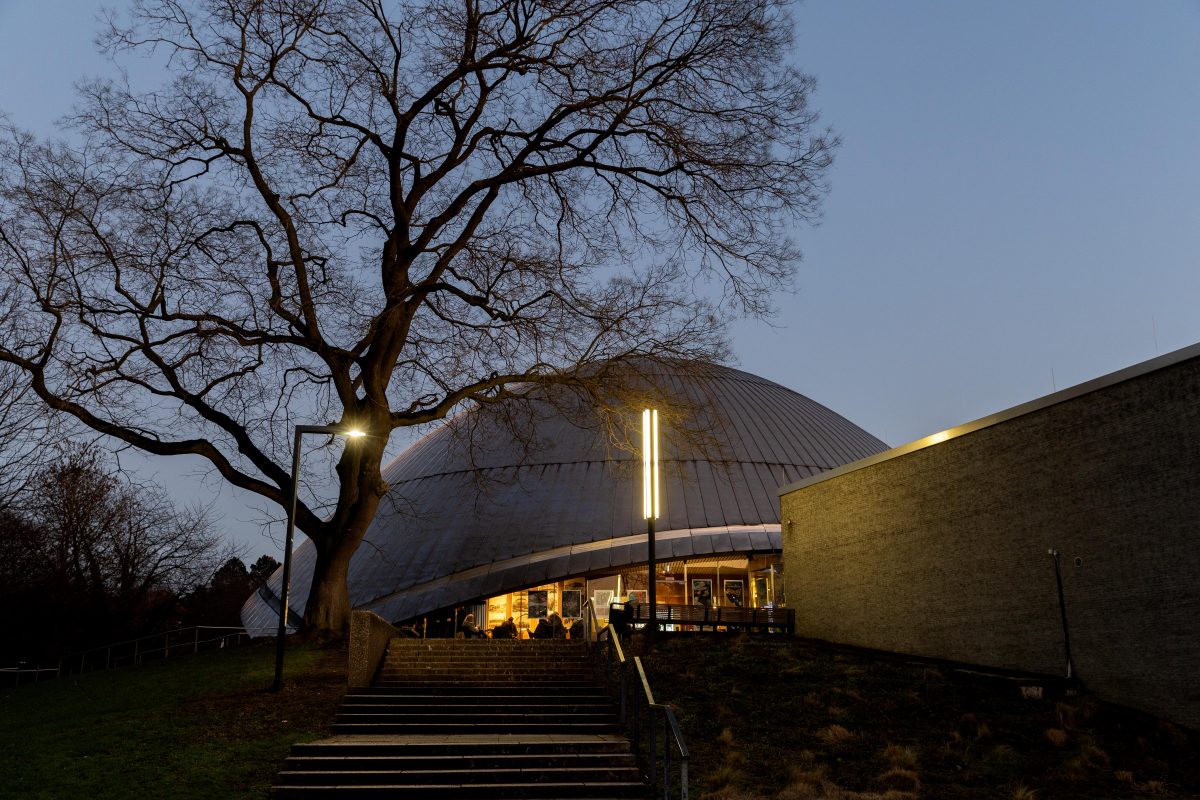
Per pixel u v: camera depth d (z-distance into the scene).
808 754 14.91
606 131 26.55
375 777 12.73
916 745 15.70
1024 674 20.27
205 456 25.78
